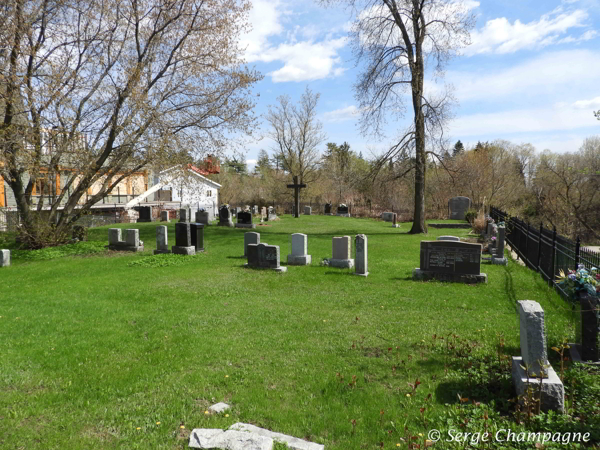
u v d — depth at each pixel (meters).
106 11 19.42
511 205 39.94
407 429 4.30
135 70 18.97
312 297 10.21
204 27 21.14
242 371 5.87
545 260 12.34
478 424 4.30
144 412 4.75
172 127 20.89
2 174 17.92
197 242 18.31
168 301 10.02
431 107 24.03
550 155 54.81
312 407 4.85
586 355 5.68
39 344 7.02
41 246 20.25
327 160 66.25
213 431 4.18
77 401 5.01
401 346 6.71
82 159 19.30
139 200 39.75
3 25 16.11
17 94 16.83
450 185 41.62
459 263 11.73
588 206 27.06
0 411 4.79
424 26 24.55
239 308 9.29
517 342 6.73
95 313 8.98
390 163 26.86
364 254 12.76
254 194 60.28
